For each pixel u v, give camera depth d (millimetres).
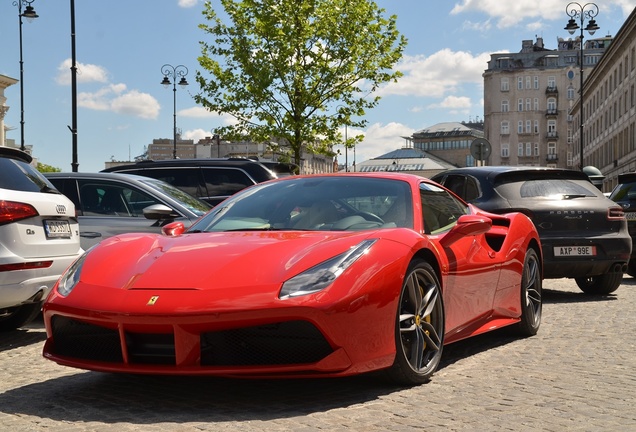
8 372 4984
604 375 4621
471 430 3383
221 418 3564
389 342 4000
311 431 3332
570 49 140000
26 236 5852
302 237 4246
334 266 3867
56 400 4047
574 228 8648
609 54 71062
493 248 5805
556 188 8844
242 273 3814
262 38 24359
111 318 3734
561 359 5164
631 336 6184
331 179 5121
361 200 4836
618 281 9336
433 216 4984
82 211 8258
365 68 24359
